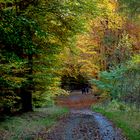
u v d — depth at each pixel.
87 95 58.31
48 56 24.03
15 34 15.91
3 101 20.34
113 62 48.44
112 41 50.47
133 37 48.78
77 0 19.17
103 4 21.39
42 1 18.50
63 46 24.47
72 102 52.16
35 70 24.45
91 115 29.19
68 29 21.48
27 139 15.45
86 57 46.38
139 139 15.28
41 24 19.28
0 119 19.94
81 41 43.56
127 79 35.06
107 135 16.75
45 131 18.16
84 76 51.81
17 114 23.36
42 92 28.47
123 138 15.80
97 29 48.66
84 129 19.03
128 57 46.59
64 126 20.50
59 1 18.75
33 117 23.17
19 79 19.28
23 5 17.80
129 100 32.56
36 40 21.00
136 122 21.00
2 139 14.95
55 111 31.80
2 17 15.30
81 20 20.86
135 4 29.75
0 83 18.23
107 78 40.19
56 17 19.84
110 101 39.09
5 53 17.08
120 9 29.80
